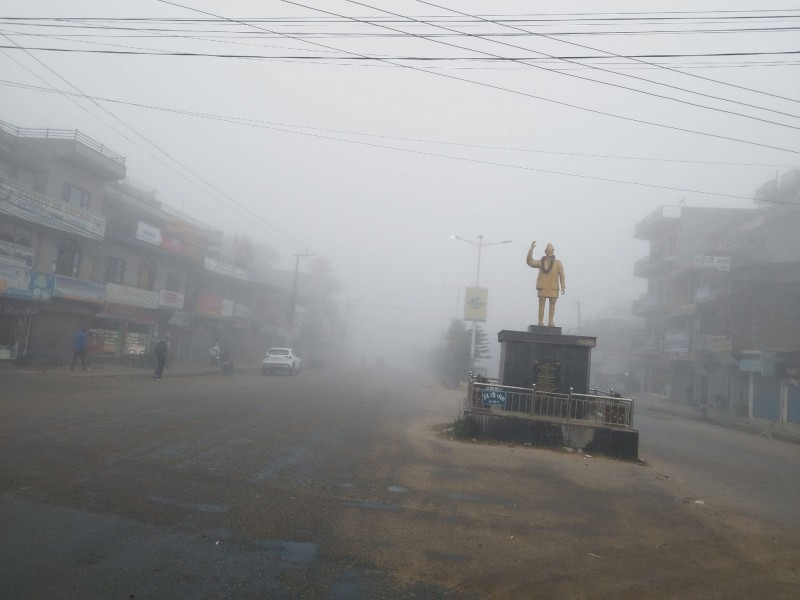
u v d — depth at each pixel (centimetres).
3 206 2031
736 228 3825
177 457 808
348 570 465
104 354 2816
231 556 472
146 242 2978
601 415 1227
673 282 4291
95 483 641
